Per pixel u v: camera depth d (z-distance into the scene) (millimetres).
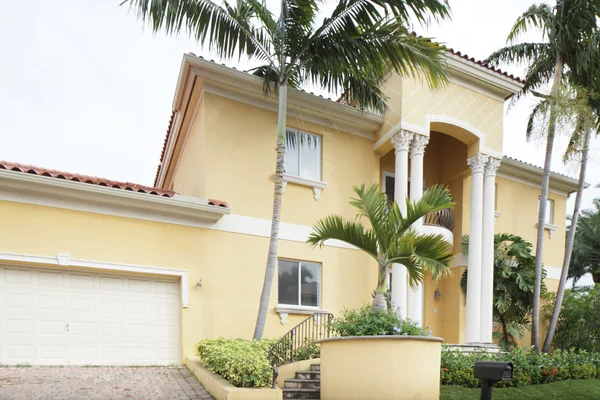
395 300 12188
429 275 15281
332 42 10352
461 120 13773
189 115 12961
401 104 12883
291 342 9836
